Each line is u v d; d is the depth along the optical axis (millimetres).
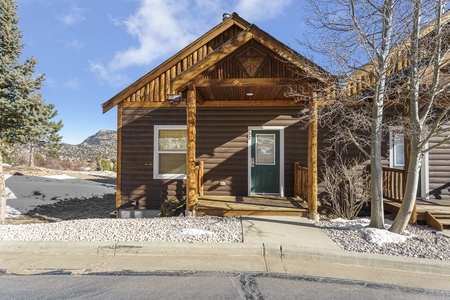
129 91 8883
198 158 8672
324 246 4582
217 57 6309
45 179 18047
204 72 6484
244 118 8641
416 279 3773
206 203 7316
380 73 5148
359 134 7863
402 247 4617
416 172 5109
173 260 4320
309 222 6109
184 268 4016
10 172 19438
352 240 4910
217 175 8625
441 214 6086
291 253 4422
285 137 8539
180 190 8766
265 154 8633
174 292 3295
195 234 5121
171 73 8938
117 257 4453
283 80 6316
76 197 14781
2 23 12789
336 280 3684
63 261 4285
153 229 5539
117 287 3418
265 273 3867
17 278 3688
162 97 8898
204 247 4535
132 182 8820
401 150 7941
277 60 6355
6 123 12641
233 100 8461
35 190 14617
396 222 5250
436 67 4859
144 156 8852
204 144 8688
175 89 6684
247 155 8602
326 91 6332
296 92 6484
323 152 8203
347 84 6297
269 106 8539
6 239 4945
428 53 5188
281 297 3201
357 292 3361
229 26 8938
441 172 7828
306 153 8492
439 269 3957
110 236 5098
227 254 4512
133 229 5562
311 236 5105
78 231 5457
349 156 8008
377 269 4082
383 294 3322
